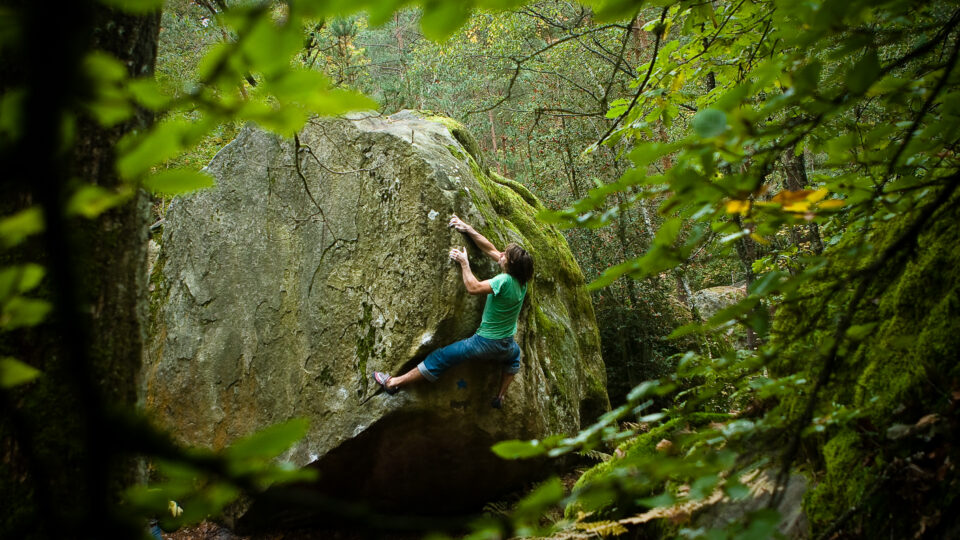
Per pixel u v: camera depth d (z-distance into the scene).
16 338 1.14
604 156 10.14
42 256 1.13
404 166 4.79
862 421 1.41
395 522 0.49
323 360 4.79
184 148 0.47
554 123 10.72
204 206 5.55
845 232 1.81
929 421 1.22
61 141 0.34
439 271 4.54
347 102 0.45
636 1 0.63
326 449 4.48
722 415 2.10
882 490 1.25
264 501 0.44
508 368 4.48
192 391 5.18
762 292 0.85
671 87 2.01
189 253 5.52
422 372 4.30
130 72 1.36
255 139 5.49
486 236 4.73
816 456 1.57
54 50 0.31
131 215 1.37
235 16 0.39
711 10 1.80
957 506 1.11
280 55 0.41
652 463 0.70
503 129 15.54
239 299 5.27
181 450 0.41
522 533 0.59
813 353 0.97
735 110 0.78
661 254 0.84
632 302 8.73
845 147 1.08
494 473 4.84
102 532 0.40
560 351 5.81
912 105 1.36
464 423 4.51
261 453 0.41
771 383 1.12
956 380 1.26
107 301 1.29
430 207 4.64
